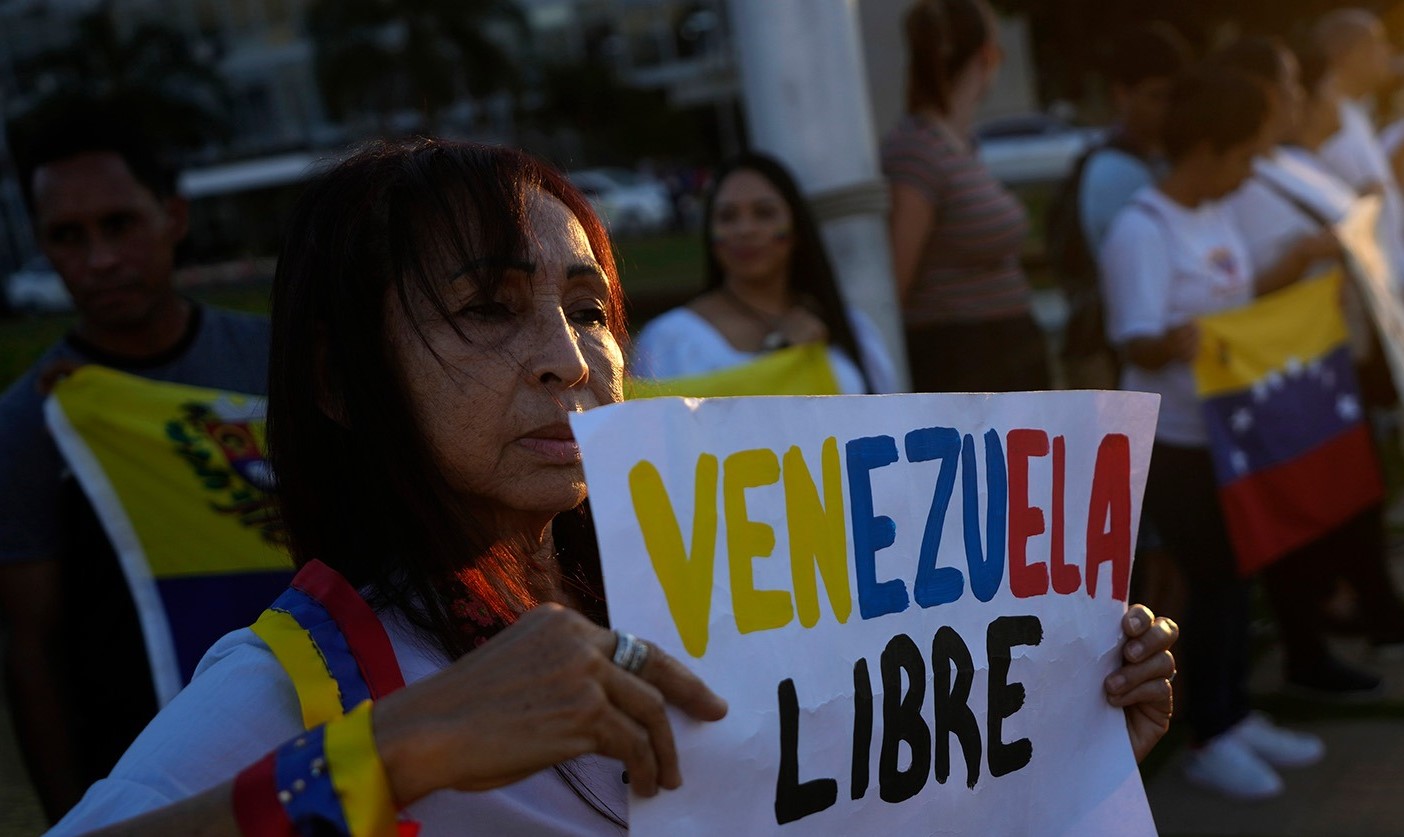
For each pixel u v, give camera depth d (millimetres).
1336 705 4203
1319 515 3826
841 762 1104
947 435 1229
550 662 896
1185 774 3781
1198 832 3455
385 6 42969
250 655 1077
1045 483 1311
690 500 1030
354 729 895
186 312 2414
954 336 3789
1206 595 3656
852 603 1135
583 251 1159
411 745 885
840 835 1098
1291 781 3711
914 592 1184
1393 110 7965
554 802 1104
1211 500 3637
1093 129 23672
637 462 1005
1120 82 4246
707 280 3381
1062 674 1303
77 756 2254
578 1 50438
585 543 1318
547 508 1116
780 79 3553
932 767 1176
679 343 3234
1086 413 1353
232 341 2443
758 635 1062
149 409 2297
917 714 1167
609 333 1199
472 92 44625
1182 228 3627
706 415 1055
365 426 1124
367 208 1127
